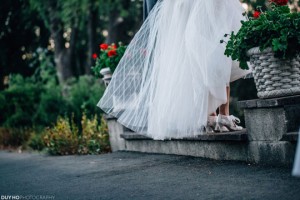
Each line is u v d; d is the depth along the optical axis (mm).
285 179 3363
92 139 8000
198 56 4609
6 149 10664
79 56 23922
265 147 4020
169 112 4875
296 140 3668
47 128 9805
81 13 17875
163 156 5504
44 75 17578
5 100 12594
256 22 4074
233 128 4777
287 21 3896
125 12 17750
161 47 5164
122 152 6738
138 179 4156
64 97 12523
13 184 4691
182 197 3234
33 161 6914
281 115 3820
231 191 3217
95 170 5082
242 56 4230
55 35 18656
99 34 23672
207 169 4207
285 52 3934
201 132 4703
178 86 4820
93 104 11062
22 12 19484
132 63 5672
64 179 4668
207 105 4648
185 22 4980
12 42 20391
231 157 4484
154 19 5406
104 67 7406
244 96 15141
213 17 4703
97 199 3506
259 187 3227
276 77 3988
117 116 5684
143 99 5445
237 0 4949
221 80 4586
